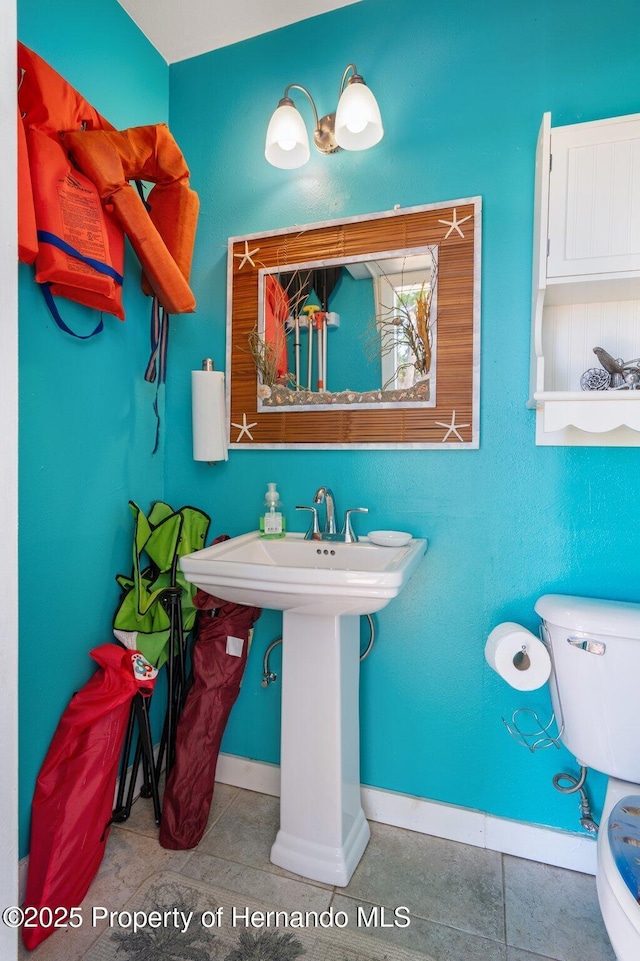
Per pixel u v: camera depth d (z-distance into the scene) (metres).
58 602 1.30
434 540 1.44
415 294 1.42
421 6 1.42
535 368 1.25
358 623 1.42
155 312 1.62
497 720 1.39
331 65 1.52
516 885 1.27
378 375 1.47
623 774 1.13
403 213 1.43
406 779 1.48
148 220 1.33
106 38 1.44
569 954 1.09
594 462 1.30
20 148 1.05
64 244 1.15
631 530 1.28
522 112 1.33
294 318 1.55
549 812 1.35
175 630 1.50
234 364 1.63
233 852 1.36
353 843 1.33
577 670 1.16
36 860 1.14
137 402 1.60
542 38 1.32
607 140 1.13
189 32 1.59
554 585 1.34
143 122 1.60
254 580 1.13
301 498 1.58
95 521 1.43
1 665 0.69
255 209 1.62
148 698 1.48
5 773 0.69
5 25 0.69
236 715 1.67
